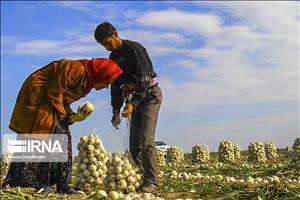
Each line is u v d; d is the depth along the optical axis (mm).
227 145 18375
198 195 7102
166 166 15008
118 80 7414
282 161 17766
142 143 7305
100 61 6598
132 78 7348
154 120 7352
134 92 7215
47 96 6434
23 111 6422
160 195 7125
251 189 6809
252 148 17875
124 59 7277
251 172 11562
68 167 6633
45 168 6508
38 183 6488
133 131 7477
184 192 7371
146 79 7121
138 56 7180
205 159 18391
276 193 6445
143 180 7355
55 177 6609
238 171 12297
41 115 6410
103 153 7453
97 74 6516
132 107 7066
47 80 6488
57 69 6461
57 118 6504
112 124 7535
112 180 7059
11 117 6531
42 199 5914
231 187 7230
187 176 9438
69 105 6676
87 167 7391
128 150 7523
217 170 12641
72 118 6613
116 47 7297
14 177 6453
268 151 19547
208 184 7785
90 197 5988
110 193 6121
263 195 6277
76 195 6457
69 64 6461
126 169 7086
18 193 5879
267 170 11844
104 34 7191
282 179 9234
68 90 6492
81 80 6469
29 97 6430
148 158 7305
